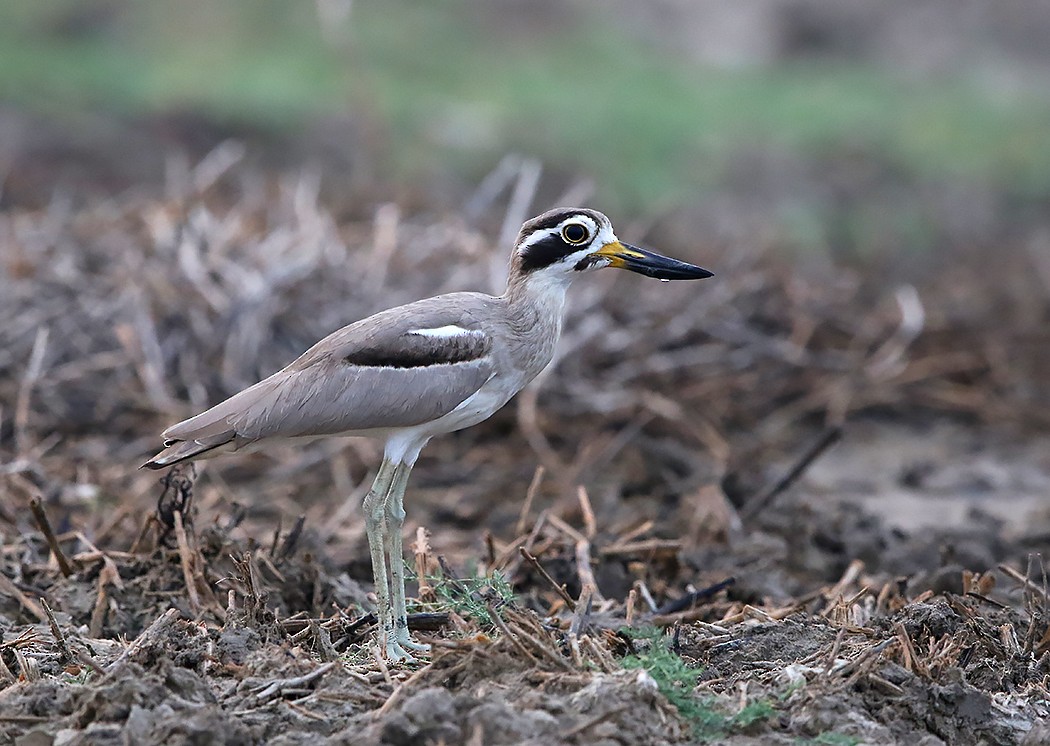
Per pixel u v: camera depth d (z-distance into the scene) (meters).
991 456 16.48
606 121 27.70
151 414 15.13
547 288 9.95
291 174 23.31
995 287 22.38
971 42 34.66
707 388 16.75
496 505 14.19
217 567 10.66
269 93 25.77
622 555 11.60
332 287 16.30
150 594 10.44
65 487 13.34
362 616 9.70
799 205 26.50
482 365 9.57
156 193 22.47
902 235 26.27
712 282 18.28
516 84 28.73
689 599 10.63
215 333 15.68
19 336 15.59
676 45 33.41
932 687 8.38
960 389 17.98
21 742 7.69
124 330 15.42
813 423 17.23
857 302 20.09
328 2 29.48
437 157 24.97
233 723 7.64
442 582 9.92
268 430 9.22
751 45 34.16
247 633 8.95
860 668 8.46
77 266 16.53
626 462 15.24
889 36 34.81
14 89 25.16
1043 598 10.66
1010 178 28.50
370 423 9.30
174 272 16.30
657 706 7.91
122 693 7.78
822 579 12.19
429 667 8.34
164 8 28.80
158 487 13.59
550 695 7.95
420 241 17.55
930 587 11.18
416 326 9.46
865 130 29.45
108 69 26.19
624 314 17.08
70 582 10.70
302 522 11.08
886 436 17.08
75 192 22.83
